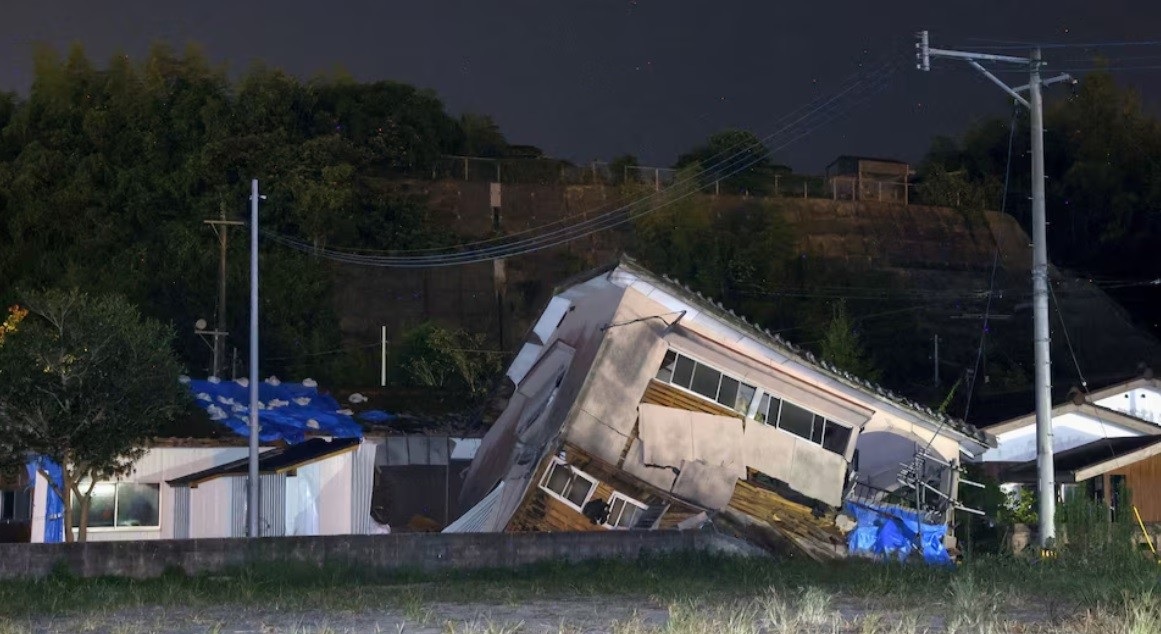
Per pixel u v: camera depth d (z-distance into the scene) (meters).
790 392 39.62
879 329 90.19
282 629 17.50
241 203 81.12
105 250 79.56
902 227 100.31
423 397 50.66
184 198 82.94
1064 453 49.00
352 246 84.75
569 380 39.72
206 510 39.28
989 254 100.38
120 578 25.27
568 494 37.31
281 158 84.62
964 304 93.81
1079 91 103.25
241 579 24.72
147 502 39.19
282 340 76.12
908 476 39.81
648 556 29.78
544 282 88.12
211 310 76.00
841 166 107.44
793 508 38.62
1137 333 90.38
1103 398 53.88
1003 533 41.25
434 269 85.81
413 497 43.66
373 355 79.81
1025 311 92.81
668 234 93.44
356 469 41.75
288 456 40.56
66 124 86.94
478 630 16.52
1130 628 15.52
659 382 38.88
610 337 38.34
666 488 37.72
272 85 88.88
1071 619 17.61
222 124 85.75
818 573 27.11
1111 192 99.88
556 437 37.22
